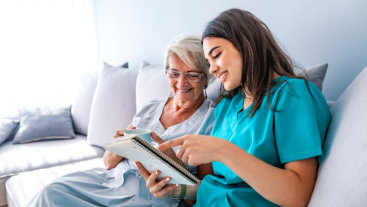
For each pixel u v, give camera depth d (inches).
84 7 119.7
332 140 28.2
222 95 43.9
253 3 56.9
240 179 33.0
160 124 50.4
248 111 34.8
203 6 68.4
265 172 27.1
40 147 80.6
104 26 116.7
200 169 43.5
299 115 29.5
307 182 27.5
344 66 44.5
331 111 33.9
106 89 78.4
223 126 40.0
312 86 32.0
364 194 20.8
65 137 89.1
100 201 40.3
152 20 87.4
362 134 23.6
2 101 106.9
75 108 94.3
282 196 26.8
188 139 29.6
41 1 111.4
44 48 114.0
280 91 32.0
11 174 65.9
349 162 23.4
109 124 76.1
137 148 27.8
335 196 23.1
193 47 43.8
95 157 75.5
